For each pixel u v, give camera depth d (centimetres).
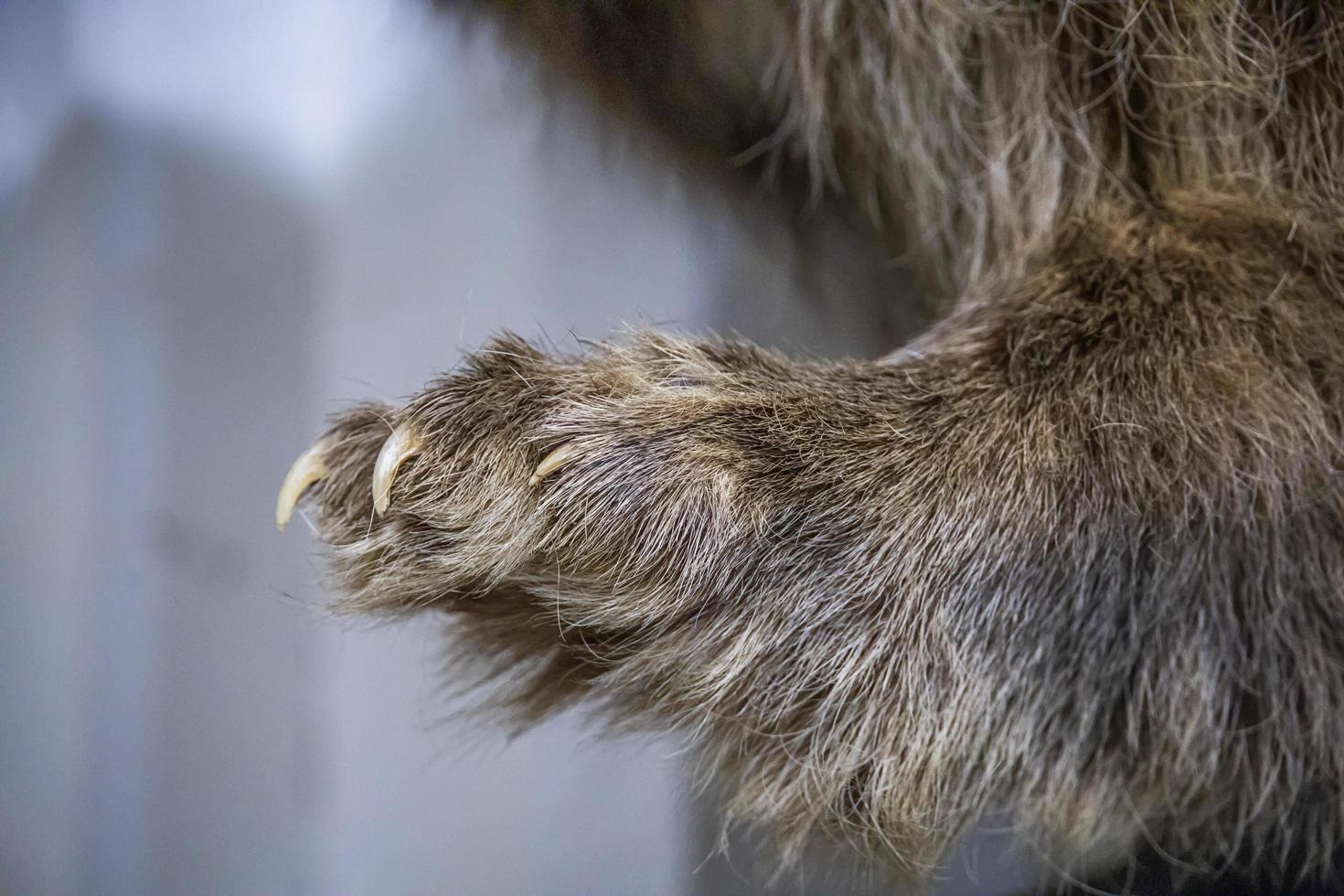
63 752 149
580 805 142
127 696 148
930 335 105
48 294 155
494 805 142
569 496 95
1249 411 100
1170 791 102
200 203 151
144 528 150
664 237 150
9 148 156
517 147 141
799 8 112
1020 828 103
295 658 142
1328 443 101
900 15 108
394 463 95
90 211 154
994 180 108
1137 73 105
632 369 98
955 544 99
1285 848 105
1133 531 99
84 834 147
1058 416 100
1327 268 102
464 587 97
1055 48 106
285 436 143
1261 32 103
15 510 155
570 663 100
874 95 112
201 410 150
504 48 125
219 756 144
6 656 153
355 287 144
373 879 139
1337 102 103
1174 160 105
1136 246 103
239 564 145
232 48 151
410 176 146
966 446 99
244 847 142
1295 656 102
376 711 142
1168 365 100
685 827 135
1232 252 102
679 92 126
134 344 152
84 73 155
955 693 99
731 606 97
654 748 104
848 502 98
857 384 100
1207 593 101
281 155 148
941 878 103
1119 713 101
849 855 102
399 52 138
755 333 150
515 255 145
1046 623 100
